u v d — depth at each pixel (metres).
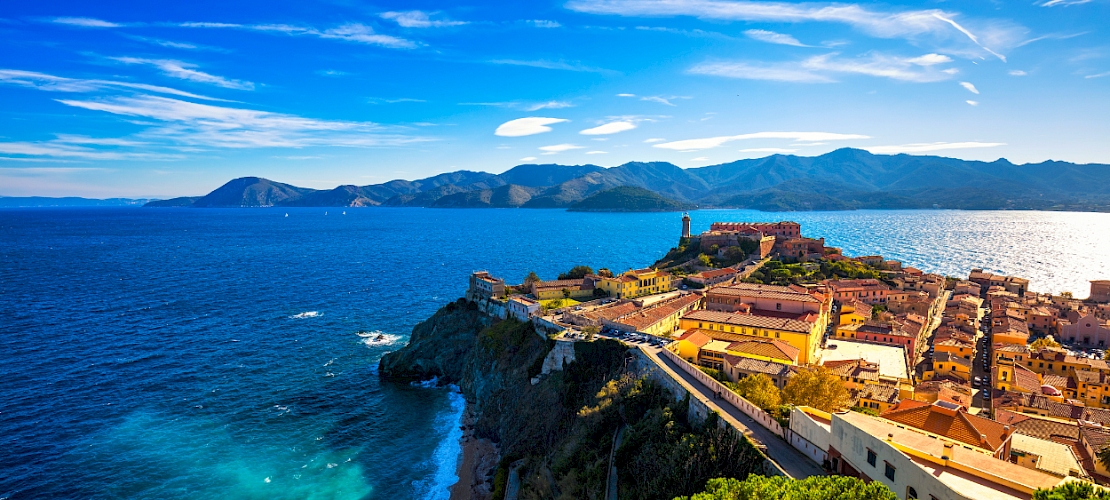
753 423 77.38
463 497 99.69
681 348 117.50
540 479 93.50
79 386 135.88
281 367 154.50
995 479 49.47
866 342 141.62
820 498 48.53
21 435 111.88
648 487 74.62
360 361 161.75
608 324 134.62
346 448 113.88
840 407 86.25
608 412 100.06
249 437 115.81
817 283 186.88
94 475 100.12
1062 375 123.12
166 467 103.69
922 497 50.31
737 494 53.28
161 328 186.88
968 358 133.50
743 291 155.50
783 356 108.06
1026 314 165.75
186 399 131.25
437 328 168.50
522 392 126.81
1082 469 67.38
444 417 130.38
